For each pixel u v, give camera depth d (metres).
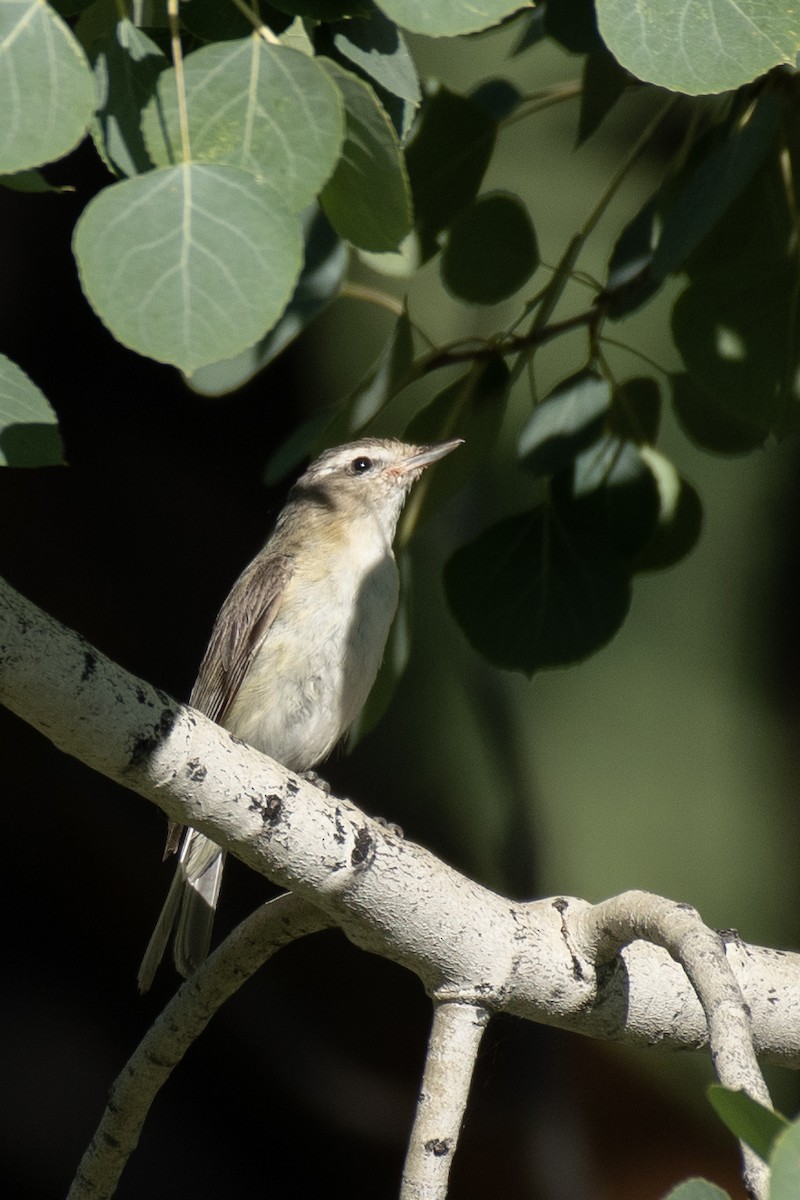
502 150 15.76
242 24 5.84
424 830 14.19
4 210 12.98
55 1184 11.94
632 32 5.24
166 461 13.68
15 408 5.62
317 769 14.18
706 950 5.67
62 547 13.29
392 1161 12.70
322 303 8.59
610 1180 14.73
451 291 9.12
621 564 8.97
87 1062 12.38
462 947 6.61
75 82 4.82
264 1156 12.59
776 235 8.20
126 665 13.16
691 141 8.78
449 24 5.15
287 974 13.07
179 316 4.78
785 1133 3.48
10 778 12.80
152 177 4.87
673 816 18.83
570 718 19.36
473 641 8.94
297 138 5.18
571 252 8.88
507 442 14.45
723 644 19.42
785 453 18.17
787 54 5.25
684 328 8.05
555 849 18.56
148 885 12.91
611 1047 15.53
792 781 19.02
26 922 12.62
